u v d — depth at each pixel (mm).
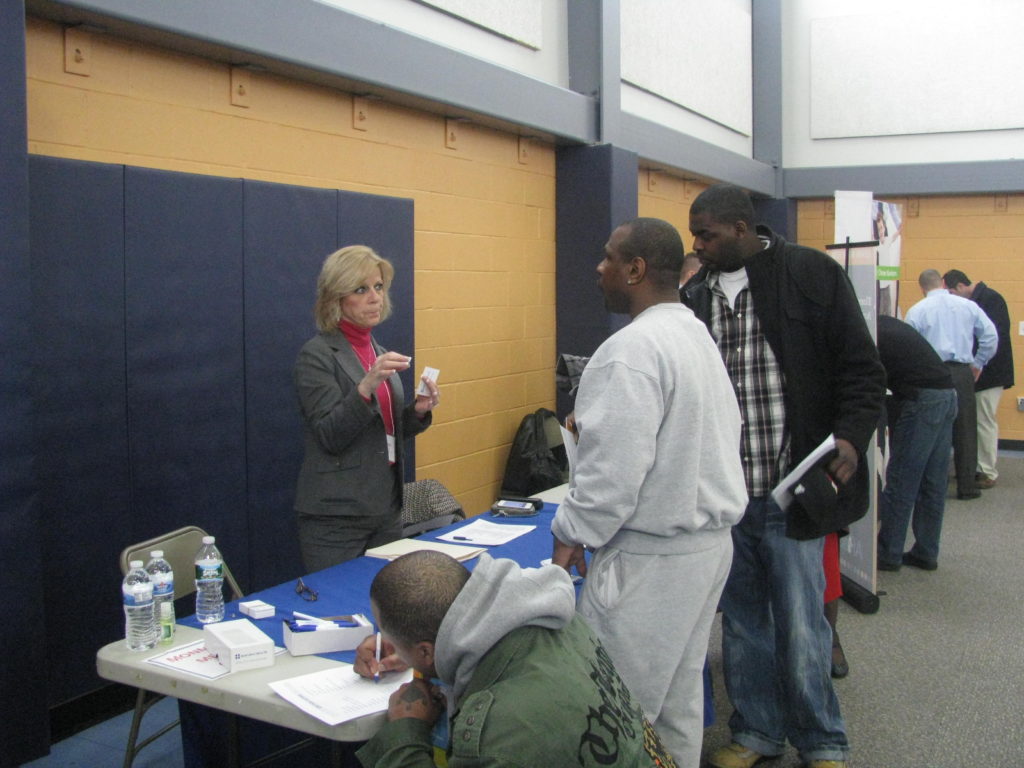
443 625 1346
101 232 2689
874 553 3996
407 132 4062
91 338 2680
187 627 1977
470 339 4582
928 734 2842
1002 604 4102
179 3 2764
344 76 3412
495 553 2496
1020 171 7605
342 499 2547
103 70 2775
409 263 3936
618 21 5289
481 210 4609
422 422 2727
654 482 1765
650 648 1785
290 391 3328
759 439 2439
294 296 3326
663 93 6273
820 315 2377
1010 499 6184
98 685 2773
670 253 1884
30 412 2377
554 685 1290
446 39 4184
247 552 3203
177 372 2928
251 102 3281
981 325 6023
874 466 3984
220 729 2115
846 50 8156
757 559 2518
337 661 1785
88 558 2711
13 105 2299
